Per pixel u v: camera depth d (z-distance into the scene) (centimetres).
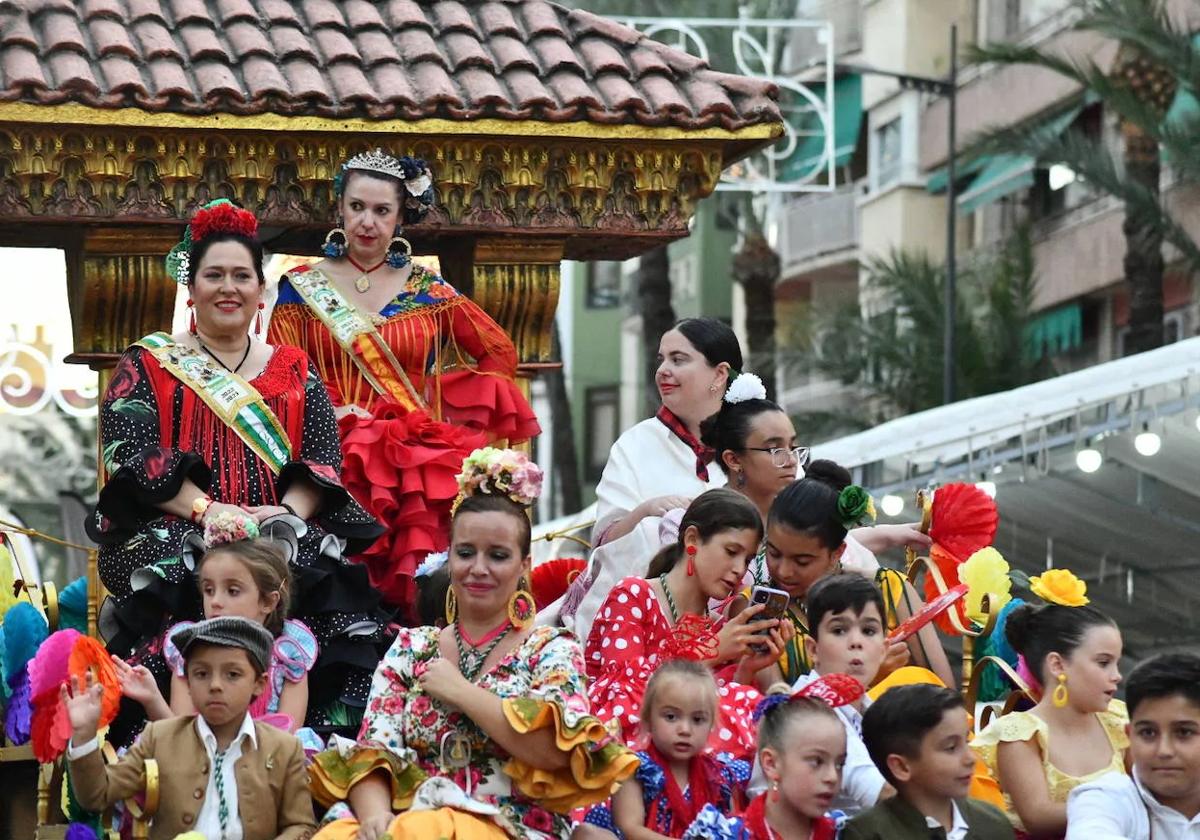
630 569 1517
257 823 1210
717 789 1258
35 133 1619
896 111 5744
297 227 1725
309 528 1441
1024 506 2641
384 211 1672
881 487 2538
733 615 1418
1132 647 2966
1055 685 1330
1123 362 2341
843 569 1477
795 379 6222
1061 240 5206
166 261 1541
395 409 1634
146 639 1395
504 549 1206
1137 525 2638
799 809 1198
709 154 1773
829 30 2855
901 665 1388
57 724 1194
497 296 1756
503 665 1200
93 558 1479
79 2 1712
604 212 1762
